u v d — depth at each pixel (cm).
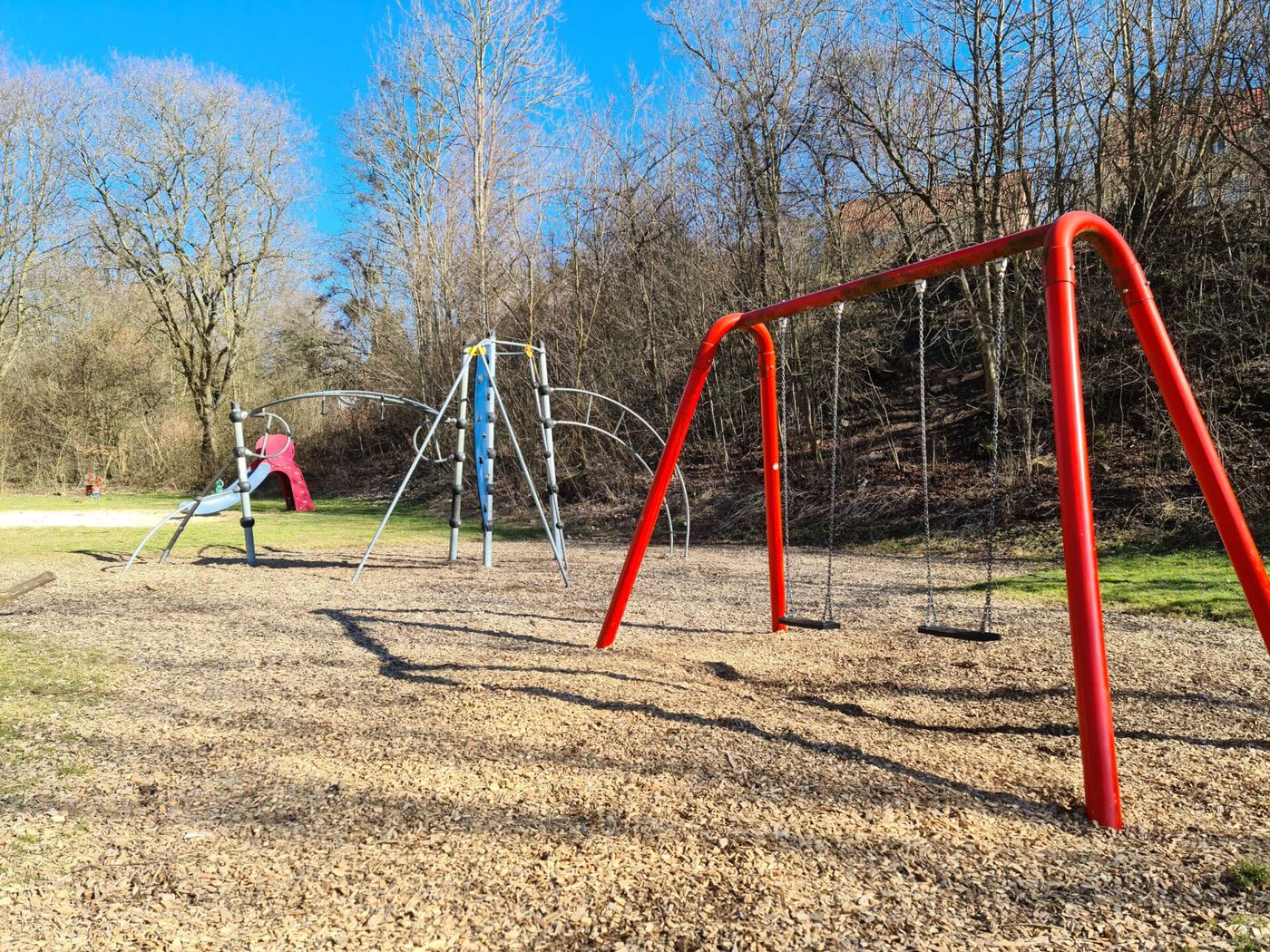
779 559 539
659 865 218
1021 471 1166
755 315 479
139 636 513
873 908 197
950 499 1174
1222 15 1126
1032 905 199
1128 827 245
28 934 184
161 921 191
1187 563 791
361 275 2883
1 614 585
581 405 1777
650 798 262
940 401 1497
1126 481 1045
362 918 193
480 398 930
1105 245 321
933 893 204
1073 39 1234
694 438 1728
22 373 2645
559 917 193
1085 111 1265
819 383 1567
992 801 263
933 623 485
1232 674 419
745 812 251
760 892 204
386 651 476
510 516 1616
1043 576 791
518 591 732
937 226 1331
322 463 2631
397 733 323
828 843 231
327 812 252
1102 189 1291
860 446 1434
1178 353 1148
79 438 2619
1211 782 281
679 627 562
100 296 2731
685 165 1772
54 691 382
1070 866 219
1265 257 1135
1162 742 322
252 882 210
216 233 2639
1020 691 392
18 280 2567
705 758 297
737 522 1335
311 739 318
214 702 369
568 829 240
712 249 1720
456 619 583
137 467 2669
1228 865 219
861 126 1368
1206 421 1048
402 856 223
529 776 279
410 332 2434
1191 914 194
